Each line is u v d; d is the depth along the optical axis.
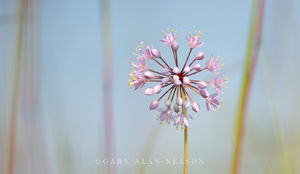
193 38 0.36
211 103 0.36
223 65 0.37
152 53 0.36
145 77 0.36
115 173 0.39
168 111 0.36
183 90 0.36
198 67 0.36
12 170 0.39
